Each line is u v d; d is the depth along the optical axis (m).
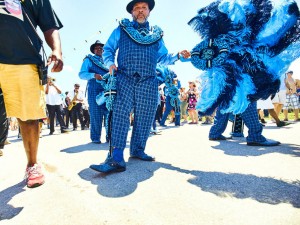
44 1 2.21
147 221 1.48
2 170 2.84
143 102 2.93
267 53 2.80
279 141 3.92
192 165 2.69
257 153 3.11
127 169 2.63
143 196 1.86
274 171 2.31
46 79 2.24
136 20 2.88
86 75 4.52
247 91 2.79
